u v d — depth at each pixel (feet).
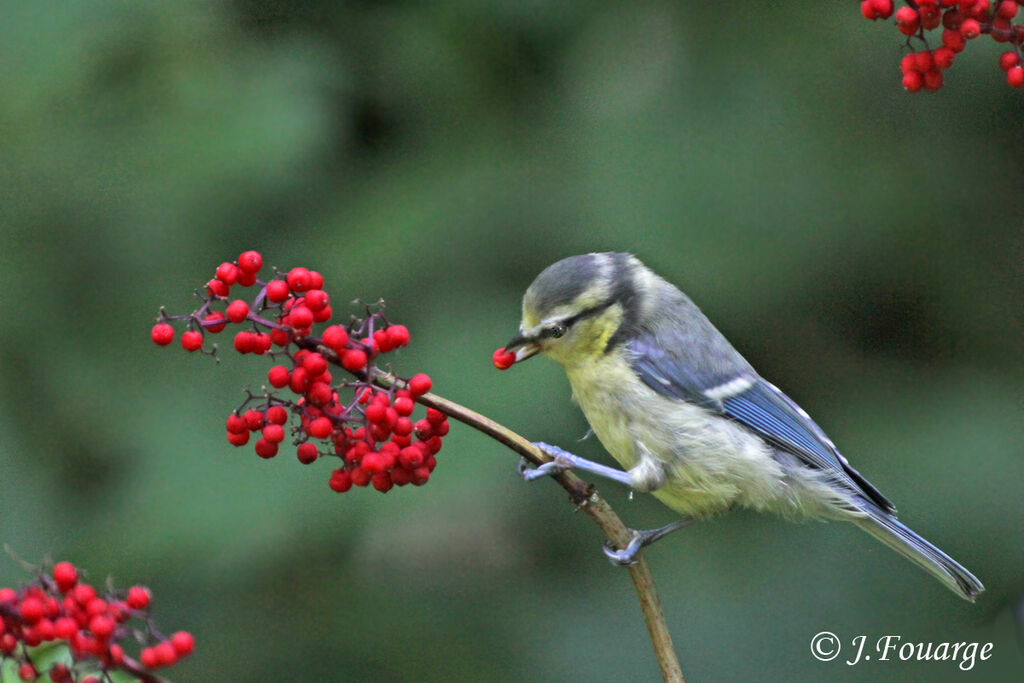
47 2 34.83
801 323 38.50
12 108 34.55
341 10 39.19
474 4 39.27
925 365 39.63
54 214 35.68
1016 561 35.55
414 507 33.17
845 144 37.65
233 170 34.86
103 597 14.89
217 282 16.60
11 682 15.37
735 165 36.99
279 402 17.30
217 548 32.45
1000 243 39.19
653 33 38.91
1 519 33.53
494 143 38.60
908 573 36.24
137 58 36.09
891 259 38.73
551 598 36.73
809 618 35.99
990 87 38.40
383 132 39.29
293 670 34.94
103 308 35.81
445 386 34.73
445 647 35.60
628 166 37.22
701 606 36.40
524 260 36.73
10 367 35.09
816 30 38.37
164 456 33.81
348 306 36.11
